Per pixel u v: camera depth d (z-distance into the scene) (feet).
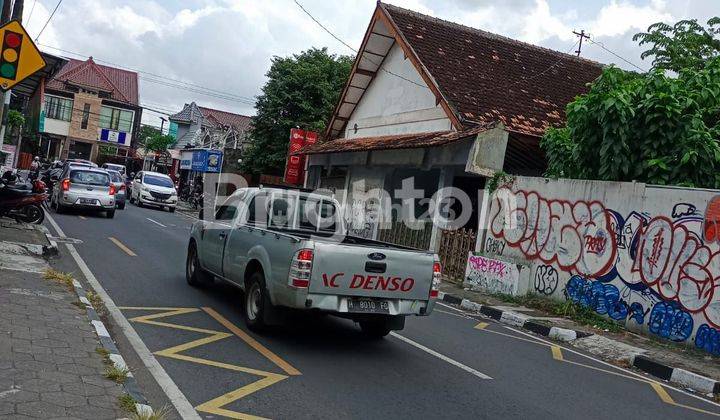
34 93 64.49
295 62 101.81
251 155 103.65
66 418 13.23
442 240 53.11
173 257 42.45
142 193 92.99
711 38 57.72
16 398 13.93
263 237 24.68
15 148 109.60
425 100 60.23
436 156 53.06
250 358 20.85
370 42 66.69
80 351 17.89
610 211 37.32
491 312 38.06
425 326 30.94
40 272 28.78
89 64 181.47
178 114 187.93
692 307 32.07
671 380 27.40
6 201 47.34
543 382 22.82
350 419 16.22
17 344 17.70
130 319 24.36
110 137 178.60
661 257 33.96
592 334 33.32
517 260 43.83
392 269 22.70
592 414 19.52
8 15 39.73
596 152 40.63
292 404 16.89
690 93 38.32
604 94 38.63
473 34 68.03
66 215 63.93
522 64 65.98
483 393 20.07
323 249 21.65
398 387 19.51
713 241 31.35
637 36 59.67
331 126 78.54
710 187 36.40
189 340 22.22
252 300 24.71
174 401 16.17
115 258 39.22
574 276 39.37
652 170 37.40
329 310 21.94
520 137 50.90
